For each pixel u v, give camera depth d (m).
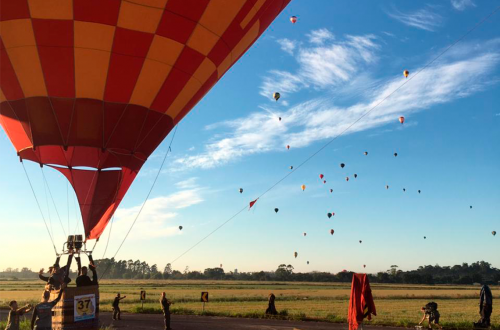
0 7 9.45
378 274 143.25
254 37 12.98
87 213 11.99
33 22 9.68
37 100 10.54
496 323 17.36
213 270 185.12
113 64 10.43
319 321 19.23
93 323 9.50
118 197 12.25
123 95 10.88
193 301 35.59
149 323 18.20
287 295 47.56
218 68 12.36
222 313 21.97
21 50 10.03
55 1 9.52
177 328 16.34
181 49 10.91
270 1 11.94
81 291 9.38
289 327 16.73
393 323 17.73
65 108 10.63
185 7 10.34
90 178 12.05
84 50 10.14
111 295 43.94
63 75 10.35
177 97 11.74
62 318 9.16
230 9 11.01
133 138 11.41
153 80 10.98
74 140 10.86
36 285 80.31
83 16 9.77
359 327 13.52
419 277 139.12
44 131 10.75
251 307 28.84
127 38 10.23
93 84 10.54
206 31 10.98
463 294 55.09
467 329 16.11
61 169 11.85
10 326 9.12
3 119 11.12
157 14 10.15
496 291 70.00
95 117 10.82
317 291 60.56
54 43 9.98
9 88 10.55
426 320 19.31
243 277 184.88
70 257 9.39
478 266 190.62
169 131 12.58
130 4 9.85
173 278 191.12
